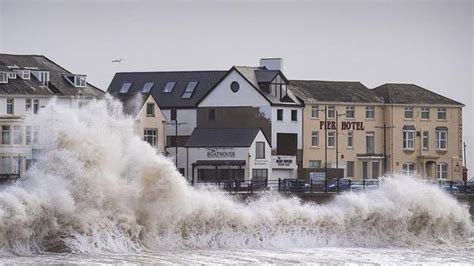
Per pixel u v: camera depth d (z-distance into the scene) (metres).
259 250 151.62
